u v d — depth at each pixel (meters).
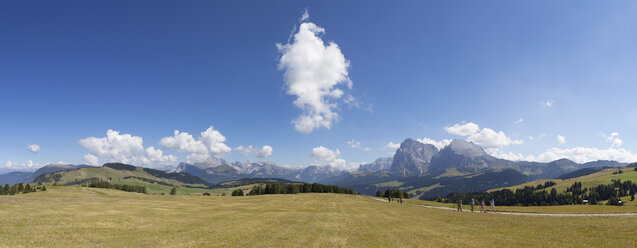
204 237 24.03
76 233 23.30
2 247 17.80
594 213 49.03
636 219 36.34
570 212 52.34
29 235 21.55
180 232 26.06
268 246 21.34
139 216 36.47
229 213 46.34
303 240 24.14
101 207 45.50
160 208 50.47
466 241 24.05
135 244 20.44
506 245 22.17
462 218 43.69
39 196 112.50
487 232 29.02
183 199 86.12
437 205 90.06
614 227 29.66
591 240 23.45
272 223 34.97
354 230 30.56
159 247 19.77
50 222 27.64
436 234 27.91
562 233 27.34
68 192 138.00
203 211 48.69
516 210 60.88
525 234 27.38
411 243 23.39
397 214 50.78
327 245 22.36
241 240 23.28
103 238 22.02
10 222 26.55
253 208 58.97
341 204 75.94
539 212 54.66
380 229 31.44
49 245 18.95
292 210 55.25
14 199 57.03
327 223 36.28
